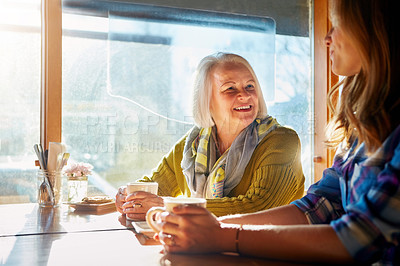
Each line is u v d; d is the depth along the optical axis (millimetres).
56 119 2314
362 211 786
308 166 2861
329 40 1017
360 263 785
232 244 873
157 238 1028
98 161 2492
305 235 814
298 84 2863
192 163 1861
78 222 1403
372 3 893
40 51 2377
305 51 2844
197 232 888
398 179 765
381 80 887
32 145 2389
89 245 1051
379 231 761
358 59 954
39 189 1801
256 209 1520
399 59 885
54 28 2307
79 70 2432
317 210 1109
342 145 1140
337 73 1011
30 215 1562
